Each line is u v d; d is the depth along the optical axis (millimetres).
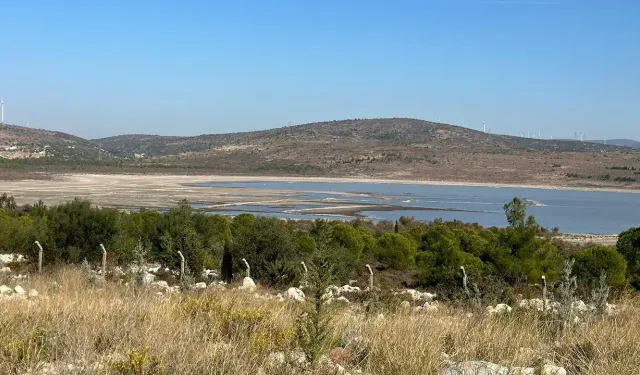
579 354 6578
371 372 5883
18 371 5488
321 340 6098
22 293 11562
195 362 5680
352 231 24422
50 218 20812
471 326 7816
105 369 5504
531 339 7352
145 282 14141
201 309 8266
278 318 8094
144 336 6578
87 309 8141
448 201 106062
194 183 149875
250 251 18766
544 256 21438
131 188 115875
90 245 20266
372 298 11586
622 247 26406
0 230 23203
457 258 19578
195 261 18266
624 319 8484
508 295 13500
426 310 11305
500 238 22469
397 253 24125
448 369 5980
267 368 5742
